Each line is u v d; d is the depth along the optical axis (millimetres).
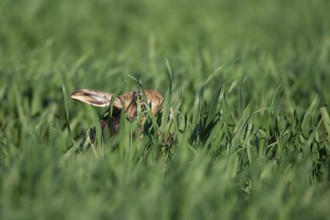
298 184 19188
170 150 21578
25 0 53344
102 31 52656
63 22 51906
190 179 18344
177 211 17281
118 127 22797
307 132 23656
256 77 31781
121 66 33906
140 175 18922
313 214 17516
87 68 32594
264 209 17359
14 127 26656
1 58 35438
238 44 42188
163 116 21438
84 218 15680
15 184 17719
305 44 43781
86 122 26781
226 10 59812
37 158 18766
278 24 55594
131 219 15961
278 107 23641
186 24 55500
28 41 47469
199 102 22391
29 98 30156
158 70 33500
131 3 59156
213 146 21344
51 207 16203
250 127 22531
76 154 21031
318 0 59812
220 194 17672
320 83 29828
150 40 38125
